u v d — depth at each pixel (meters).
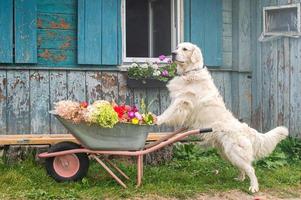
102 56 7.16
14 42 6.82
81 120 5.50
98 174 6.11
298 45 7.39
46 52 6.98
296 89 7.42
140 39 7.47
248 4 7.77
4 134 6.80
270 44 7.64
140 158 5.72
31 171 6.07
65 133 7.04
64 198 5.36
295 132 7.44
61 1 7.03
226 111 6.08
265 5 7.65
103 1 7.16
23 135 6.55
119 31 7.24
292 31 7.43
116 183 5.83
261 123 7.80
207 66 7.63
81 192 5.50
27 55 6.86
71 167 5.77
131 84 7.22
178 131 6.07
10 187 5.61
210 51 7.64
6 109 6.82
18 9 6.82
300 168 6.71
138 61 7.35
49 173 5.77
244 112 7.81
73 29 7.08
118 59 7.24
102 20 7.16
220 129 5.94
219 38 7.69
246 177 6.27
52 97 6.98
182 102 6.03
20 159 6.34
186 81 6.10
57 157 5.75
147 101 7.37
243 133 5.91
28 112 6.90
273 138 6.00
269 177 6.30
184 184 5.95
